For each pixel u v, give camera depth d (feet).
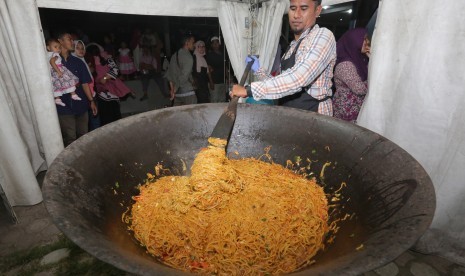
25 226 7.77
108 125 4.59
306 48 5.70
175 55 14.90
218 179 4.86
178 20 22.72
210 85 16.56
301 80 5.44
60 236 7.38
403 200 3.24
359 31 7.42
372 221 3.42
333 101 7.73
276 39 10.89
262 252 4.08
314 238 4.20
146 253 3.93
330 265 2.68
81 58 11.16
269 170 5.50
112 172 4.29
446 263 6.64
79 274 6.36
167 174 5.29
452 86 5.37
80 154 3.84
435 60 5.44
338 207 4.44
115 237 3.44
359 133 4.55
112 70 13.89
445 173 5.94
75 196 3.35
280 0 10.04
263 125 5.66
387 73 6.28
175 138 5.45
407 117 6.02
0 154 7.74
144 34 18.63
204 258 4.03
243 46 11.67
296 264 3.89
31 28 7.70
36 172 9.67
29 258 6.73
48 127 8.76
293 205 4.79
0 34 7.78
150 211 4.54
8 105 7.65
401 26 5.88
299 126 5.33
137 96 18.88
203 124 5.69
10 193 8.29
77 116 11.35
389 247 2.62
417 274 6.39
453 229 6.37
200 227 4.40
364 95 7.25
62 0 8.00
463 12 4.99
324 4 8.32
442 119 5.62
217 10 10.87
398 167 3.71
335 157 4.81
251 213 4.64
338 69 7.34
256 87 5.41
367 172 4.13
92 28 24.43
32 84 8.13
